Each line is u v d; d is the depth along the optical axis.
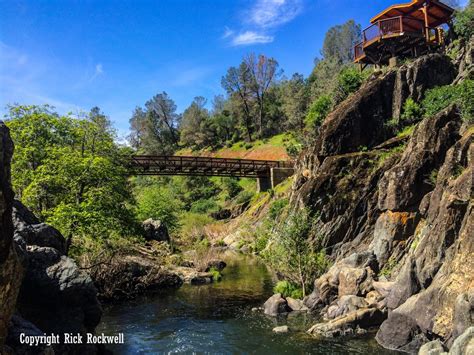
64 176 18.12
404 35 28.59
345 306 15.01
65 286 11.04
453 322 10.77
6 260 7.01
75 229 17.62
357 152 23.56
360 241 20.72
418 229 17.95
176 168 46.66
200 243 41.88
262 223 39.75
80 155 19.33
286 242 19.06
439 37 30.20
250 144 80.81
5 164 7.15
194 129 97.69
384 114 25.73
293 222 19.41
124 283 20.81
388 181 19.12
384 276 16.50
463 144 15.16
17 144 19.41
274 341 13.39
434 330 11.34
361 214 21.20
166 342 13.70
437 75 26.09
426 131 19.06
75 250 19.58
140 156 45.03
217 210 56.47
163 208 39.16
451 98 21.53
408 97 25.72
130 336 14.39
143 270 22.81
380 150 22.95
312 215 21.92
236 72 89.75
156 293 21.62
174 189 66.44
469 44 26.67
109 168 19.42
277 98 91.12
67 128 20.78
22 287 10.62
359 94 26.27
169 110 110.75
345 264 17.89
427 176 18.28
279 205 34.66
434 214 15.25
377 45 30.28
